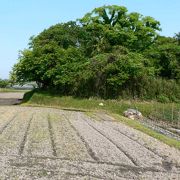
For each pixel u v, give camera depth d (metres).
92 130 33.16
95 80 56.78
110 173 19.38
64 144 25.81
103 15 67.94
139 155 24.12
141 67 56.62
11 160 20.30
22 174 17.78
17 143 25.14
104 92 56.38
